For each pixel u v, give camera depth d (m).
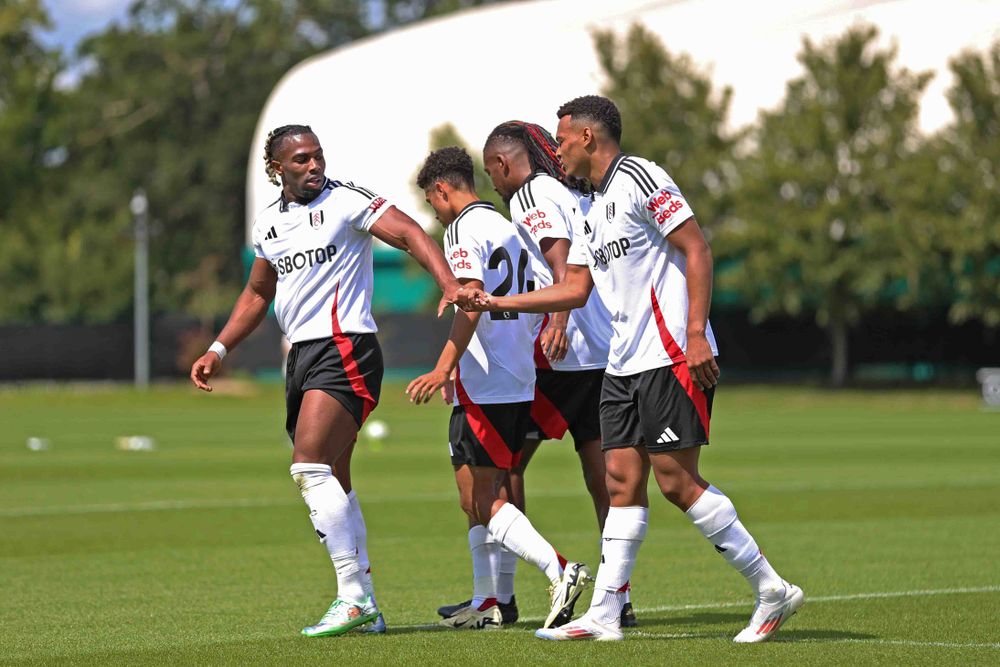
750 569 23.66
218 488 59.44
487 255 26.67
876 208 169.12
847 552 38.47
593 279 24.64
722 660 21.98
